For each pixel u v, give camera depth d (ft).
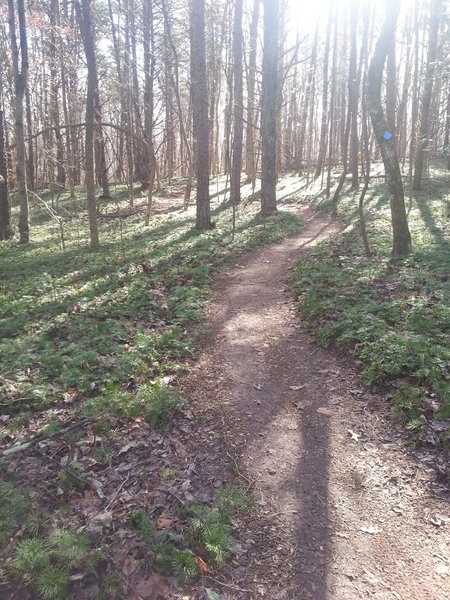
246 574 11.02
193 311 28.09
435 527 12.31
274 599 10.41
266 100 60.29
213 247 44.04
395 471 14.39
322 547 11.84
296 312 28.12
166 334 24.56
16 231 71.46
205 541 11.41
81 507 12.94
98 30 84.38
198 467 14.75
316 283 31.04
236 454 15.39
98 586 10.48
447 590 10.55
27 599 10.18
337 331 23.30
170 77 97.25
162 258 40.78
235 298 31.32
